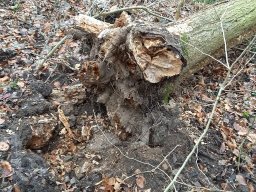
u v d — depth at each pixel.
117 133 1.38
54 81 1.66
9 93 1.53
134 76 1.29
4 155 1.20
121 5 2.25
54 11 2.34
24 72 1.70
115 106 1.38
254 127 1.62
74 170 1.29
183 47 1.44
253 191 1.36
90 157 1.32
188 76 1.69
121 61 1.29
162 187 1.25
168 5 2.42
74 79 1.67
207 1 2.48
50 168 1.26
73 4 2.42
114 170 1.29
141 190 1.24
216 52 1.76
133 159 1.30
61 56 1.86
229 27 1.69
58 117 1.40
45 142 1.32
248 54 2.01
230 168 1.41
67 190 1.23
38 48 1.96
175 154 1.35
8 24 2.12
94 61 1.32
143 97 1.35
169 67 1.25
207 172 1.37
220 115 1.63
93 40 1.41
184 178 1.30
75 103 1.47
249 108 1.72
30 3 2.38
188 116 1.55
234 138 1.55
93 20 1.39
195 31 1.56
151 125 1.38
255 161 1.47
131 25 1.24
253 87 1.84
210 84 1.80
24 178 1.15
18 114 1.37
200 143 1.45
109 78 1.35
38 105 1.40
